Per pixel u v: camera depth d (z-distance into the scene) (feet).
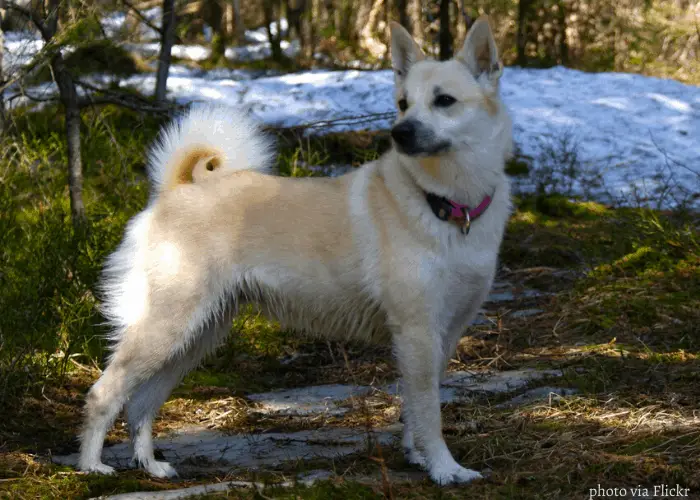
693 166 34.71
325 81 41.45
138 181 25.12
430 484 11.35
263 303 13.57
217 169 13.65
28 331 16.22
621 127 38.68
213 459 13.33
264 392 17.04
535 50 55.01
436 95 12.03
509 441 12.50
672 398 13.50
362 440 13.74
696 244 22.49
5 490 11.41
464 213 11.76
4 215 19.35
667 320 18.43
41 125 27.86
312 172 25.99
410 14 46.75
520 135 37.58
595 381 14.79
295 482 10.89
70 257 18.17
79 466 12.53
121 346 13.03
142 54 38.29
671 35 55.88
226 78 44.52
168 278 12.89
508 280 23.80
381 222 12.15
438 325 12.06
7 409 15.08
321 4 63.82
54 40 18.72
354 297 12.64
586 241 26.13
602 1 56.90
